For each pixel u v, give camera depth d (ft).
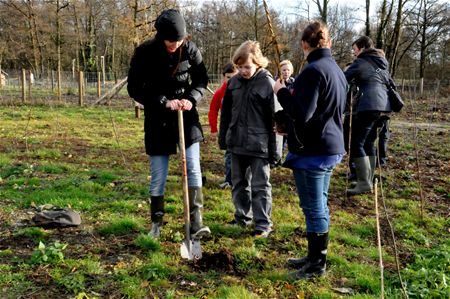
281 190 20.58
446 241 15.07
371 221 16.78
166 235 14.52
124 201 17.97
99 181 21.21
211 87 91.40
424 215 17.70
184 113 13.56
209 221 16.05
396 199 19.77
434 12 108.78
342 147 11.47
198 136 13.75
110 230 14.83
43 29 102.17
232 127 14.98
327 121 11.09
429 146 34.32
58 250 12.64
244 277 12.01
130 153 29.17
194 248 13.08
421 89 79.51
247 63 14.21
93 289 11.13
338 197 19.94
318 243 11.79
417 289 11.34
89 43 126.72
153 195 14.10
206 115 54.49
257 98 14.34
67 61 141.38
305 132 11.09
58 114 50.06
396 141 36.40
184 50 13.39
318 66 10.71
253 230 15.11
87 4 122.21
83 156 27.63
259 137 14.42
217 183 21.54
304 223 16.22
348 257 13.61
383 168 25.81
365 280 11.87
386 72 19.58
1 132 36.09
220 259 12.70
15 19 109.09
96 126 41.88
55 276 11.54
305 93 10.57
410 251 14.19
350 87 19.76
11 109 53.16
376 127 20.44
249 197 15.67
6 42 115.96
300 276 11.93
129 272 12.00
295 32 79.15
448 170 25.63
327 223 11.85
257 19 92.43
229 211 17.37
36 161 25.53
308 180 11.44
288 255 13.51
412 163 27.63
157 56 13.12
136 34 49.08
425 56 122.83
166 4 49.75
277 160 14.79
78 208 17.12
